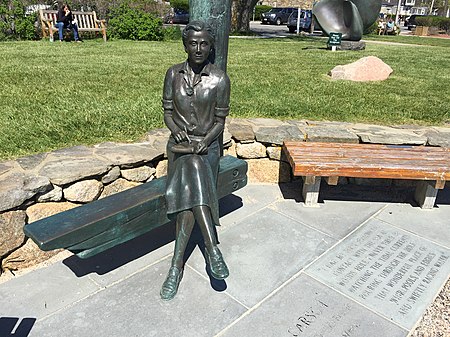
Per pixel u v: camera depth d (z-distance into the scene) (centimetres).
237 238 290
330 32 1343
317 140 374
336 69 718
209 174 233
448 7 5359
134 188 255
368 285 245
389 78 754
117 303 223
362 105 512
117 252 270
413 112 489
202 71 237
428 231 312
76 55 886
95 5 1450
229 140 362
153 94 531
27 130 361
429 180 331
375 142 374
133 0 1520
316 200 344
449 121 459
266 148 379
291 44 1407
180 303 224
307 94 566
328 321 215
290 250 279
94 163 289
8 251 249
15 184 250
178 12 2533
